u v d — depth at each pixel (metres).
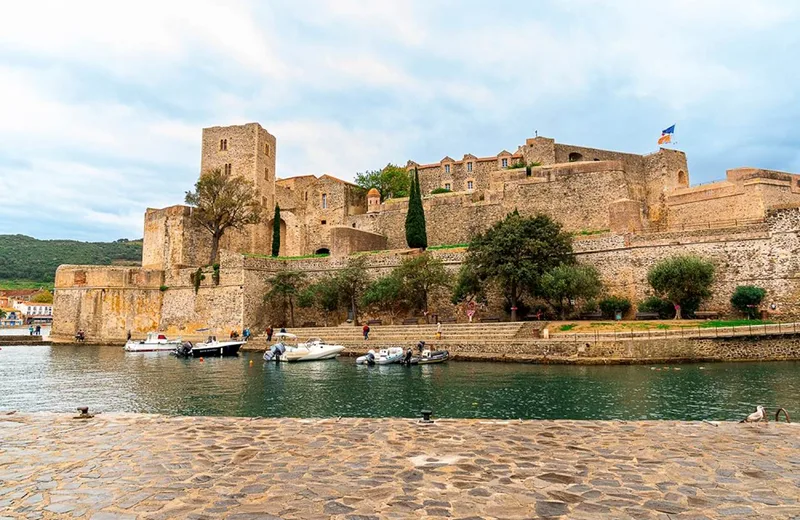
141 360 46.88
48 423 12.87
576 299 50.31
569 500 7.51
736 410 21.36
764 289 45.69
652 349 37.75
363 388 28.69
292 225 78.75
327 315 62.53
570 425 12.56
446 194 73.31
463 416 20.89
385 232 76.12
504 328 46.31
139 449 10.39
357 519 6.84
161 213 72.62
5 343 66.00
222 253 63.44
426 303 56.66
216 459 9.67
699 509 7.12
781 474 8.59
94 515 6.94
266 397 26.06
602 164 65.00
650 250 50.59
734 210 58.41
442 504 7.37
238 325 60.72
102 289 66.81
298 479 8.50
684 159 72.12
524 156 78.25
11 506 7.26
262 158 79.44
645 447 10.43
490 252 50.41
